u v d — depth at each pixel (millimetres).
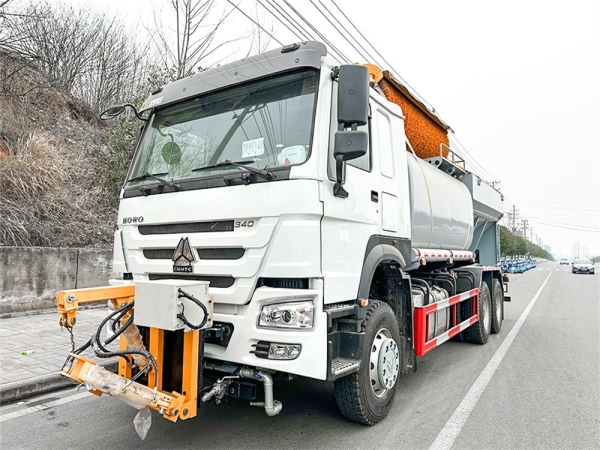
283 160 3400
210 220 3471
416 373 5891
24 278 8125
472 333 7707
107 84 16578
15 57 13047
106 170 10086
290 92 3602
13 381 4699
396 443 3684
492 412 4465
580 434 3967
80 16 16453
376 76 5461
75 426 3939
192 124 4074
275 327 3119
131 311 3277
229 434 3791
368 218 3990
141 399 2938
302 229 3156
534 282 26547
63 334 6812
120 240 4160
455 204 6809
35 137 10797
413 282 5707
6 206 9195
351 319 3811
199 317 3021
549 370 6082
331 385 5219
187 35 11828
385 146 4535
